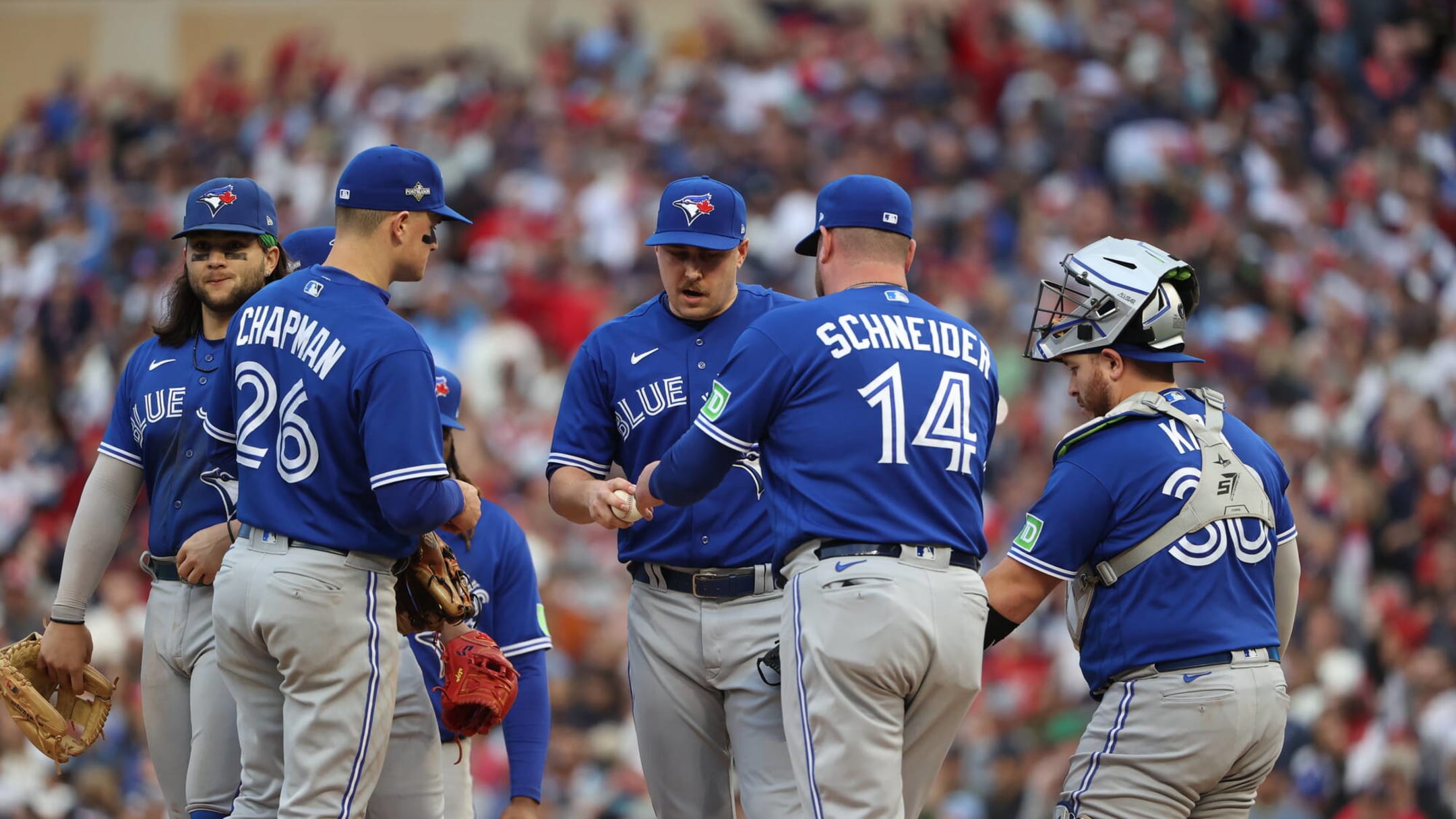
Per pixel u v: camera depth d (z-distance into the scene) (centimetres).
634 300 5828
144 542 4628
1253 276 5450
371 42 9269
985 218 5831
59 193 7700
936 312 1569
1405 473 4556
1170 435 1585
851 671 1450
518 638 1966
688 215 1688
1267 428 4794
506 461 5053
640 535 1734
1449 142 6775
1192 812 1627
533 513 4612
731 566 1700
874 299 1548
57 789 3634
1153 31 6888
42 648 1709
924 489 1486
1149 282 1614
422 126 7225
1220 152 6106
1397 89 6988
